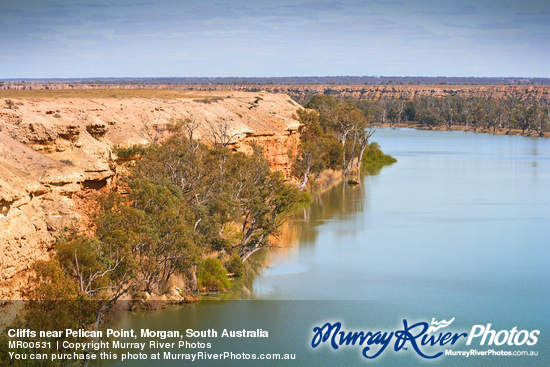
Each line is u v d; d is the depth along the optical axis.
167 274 40.94
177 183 46.81
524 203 81.44
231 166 52.22
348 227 65.94
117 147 47.94
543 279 47.84
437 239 60.78
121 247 32.28
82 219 35.38
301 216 71.88
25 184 28.42
